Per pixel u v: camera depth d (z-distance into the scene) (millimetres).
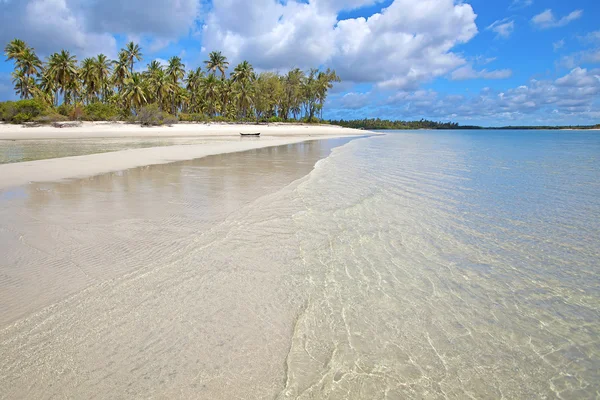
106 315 2668
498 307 2967
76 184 7914
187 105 68750
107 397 1926
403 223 5242
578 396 2029
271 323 2645
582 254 4129
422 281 3404
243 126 57375
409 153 17984
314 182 8508
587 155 17234
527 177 9766
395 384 2088
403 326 2664
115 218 5180
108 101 60906
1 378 2045
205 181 8469
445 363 2283
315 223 5133
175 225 4883
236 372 2143
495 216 5715
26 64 49094
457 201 6746
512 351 2416
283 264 3686
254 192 7211
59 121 41844
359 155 16375
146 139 29938
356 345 2430
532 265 3820
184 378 2078
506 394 2037
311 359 2281
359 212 5809
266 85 63594
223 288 3133
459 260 3924
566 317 2836
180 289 3086
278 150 18656
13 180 8367
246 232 4656
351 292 3148
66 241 4195
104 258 3717
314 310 2840
